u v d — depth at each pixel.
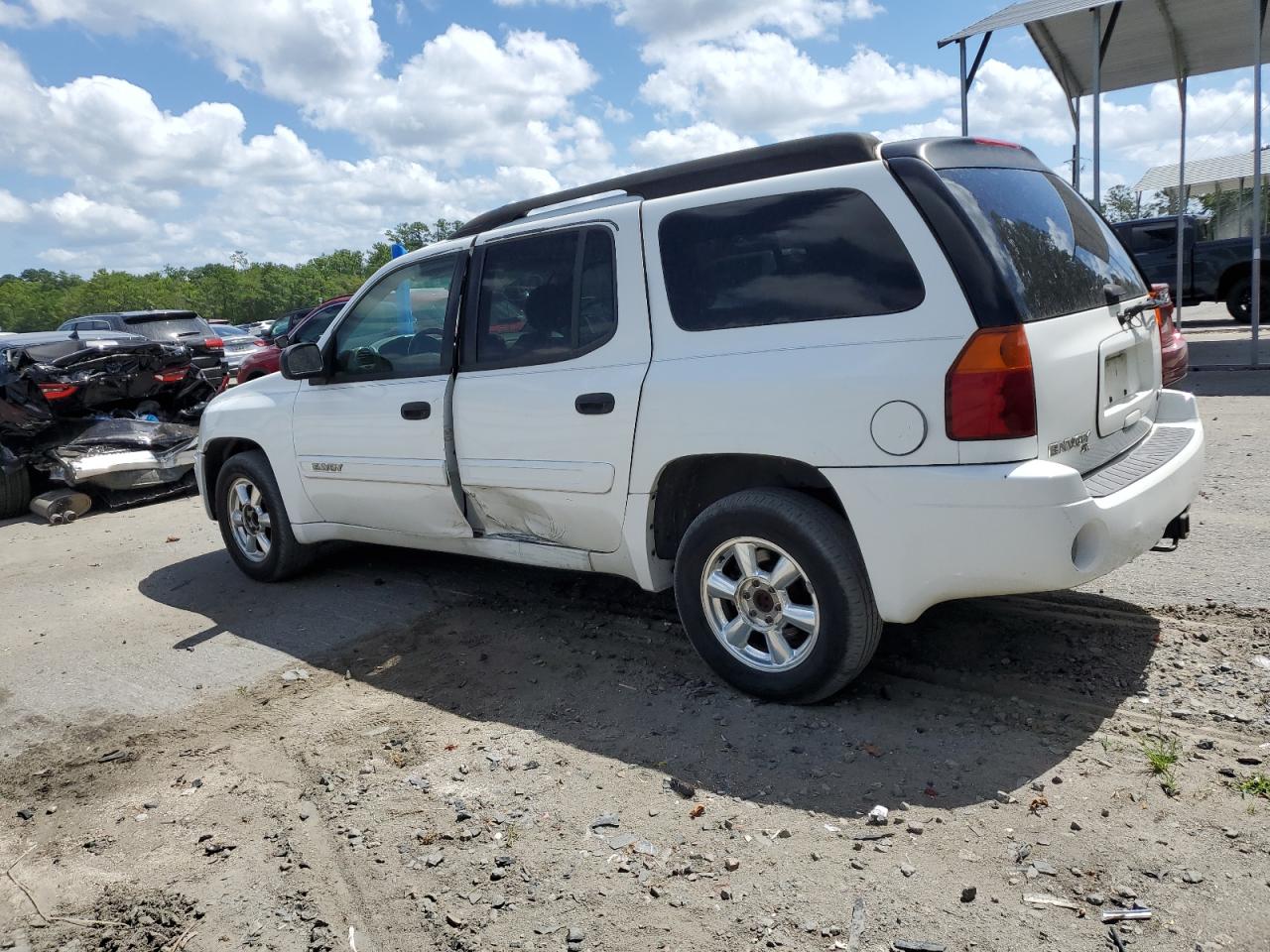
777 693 3.62
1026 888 2.53
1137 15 11.06
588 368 3.98
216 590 6.04
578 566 4.28
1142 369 3.96
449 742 3.66
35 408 9.09
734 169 3.78
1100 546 3.12
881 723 3.47
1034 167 3.96
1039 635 4.11
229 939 2.63
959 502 3.06
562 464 4.07
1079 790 2.95
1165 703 3.43
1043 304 3.21
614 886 2.70
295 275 111.44
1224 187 24.39
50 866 3.09
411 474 4.76
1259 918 2.34
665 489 3.87
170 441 9.55
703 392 3.57
